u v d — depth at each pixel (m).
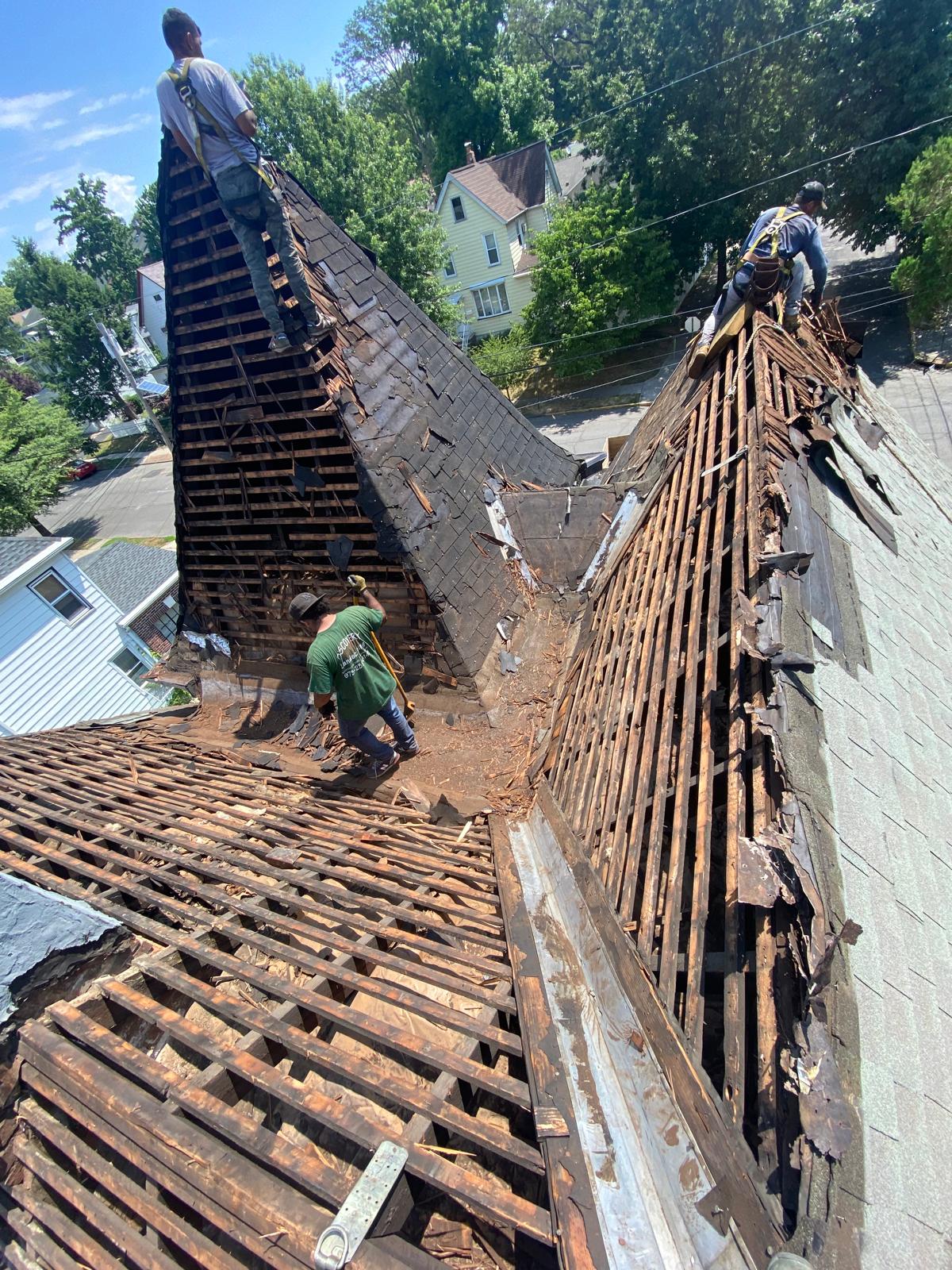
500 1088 1.96
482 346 31.02
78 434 32.22
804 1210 1.58
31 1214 2.15
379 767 5.35
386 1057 2.41
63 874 3.45
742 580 3.26
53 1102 2.17
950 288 19.39
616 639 4.53
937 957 2.34
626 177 24.61
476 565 5.79
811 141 21.20
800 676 2.74
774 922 2.05
